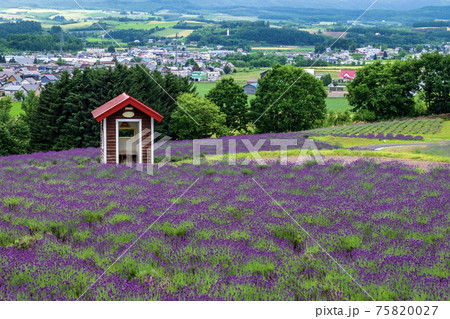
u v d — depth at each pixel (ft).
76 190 49.34
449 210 36.78
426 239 29.35
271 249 28.17
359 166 64.44
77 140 174.19
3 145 156.15
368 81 271.69
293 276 23.54
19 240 29.96
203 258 26.45
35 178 60.18
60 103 176.45
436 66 269.44
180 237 31.40
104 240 30.14
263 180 55.01
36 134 177.68
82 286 22.57
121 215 36.32
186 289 21.86
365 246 28.25
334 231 31.32
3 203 41.52
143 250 28.12
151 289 21.98
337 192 45.50
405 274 23.15
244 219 35.58
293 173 59.67
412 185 48.47
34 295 21.71
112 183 54.85
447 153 102.06
